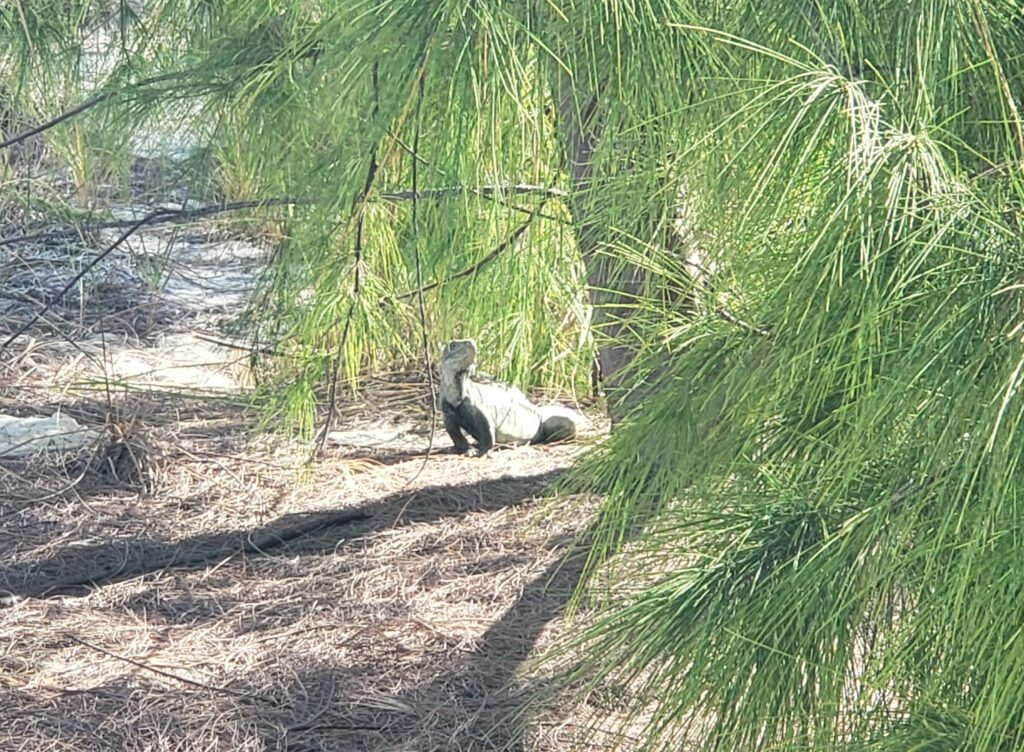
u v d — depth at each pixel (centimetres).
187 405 491
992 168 148
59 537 385
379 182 274
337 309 320
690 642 170
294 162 265
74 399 490
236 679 307
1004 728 141
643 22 184
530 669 251
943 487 133
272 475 435
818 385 150
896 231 138
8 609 340
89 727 283
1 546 377
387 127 200
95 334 559
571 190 268
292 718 291
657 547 179
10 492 412
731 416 164
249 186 310
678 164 173
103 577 362
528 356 467
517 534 382
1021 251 134
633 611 184
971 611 137
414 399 507
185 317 577
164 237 592
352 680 307
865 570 151
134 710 291
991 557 139
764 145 146
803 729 164
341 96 195
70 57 310
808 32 168
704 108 175
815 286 139
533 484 430
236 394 492
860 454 145
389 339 347
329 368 356
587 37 191
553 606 341
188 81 282
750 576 168
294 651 321
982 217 135
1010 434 124
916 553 142
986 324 132
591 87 195
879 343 141
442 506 412
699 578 172
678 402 171
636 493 177
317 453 442
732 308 170
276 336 342
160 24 305
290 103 264
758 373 154
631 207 191
